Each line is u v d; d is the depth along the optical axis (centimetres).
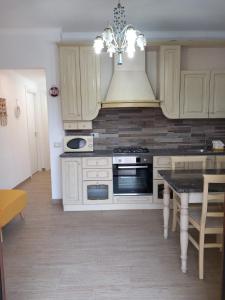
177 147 451
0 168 470
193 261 260
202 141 452
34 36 405
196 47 421
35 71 555
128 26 236
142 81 402
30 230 337
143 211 398
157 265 254
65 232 330
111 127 446
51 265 257
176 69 401
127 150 418
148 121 446
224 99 413
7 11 327
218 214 226
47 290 220
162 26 393
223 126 449
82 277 237
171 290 217
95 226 346
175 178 263
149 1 303
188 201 232
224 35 423
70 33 416
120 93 398
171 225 344
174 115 412
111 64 418
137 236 315
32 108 686
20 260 267
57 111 425
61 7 316
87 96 403
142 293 214
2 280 142
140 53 398
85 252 280
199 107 413
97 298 209
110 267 252
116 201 403
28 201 457
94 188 402
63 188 399
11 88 534
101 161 393
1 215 293
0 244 141
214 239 301
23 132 600
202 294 212
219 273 240
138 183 400
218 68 428
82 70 397
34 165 695
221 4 315
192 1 305
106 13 337
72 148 411
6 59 409
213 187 238
